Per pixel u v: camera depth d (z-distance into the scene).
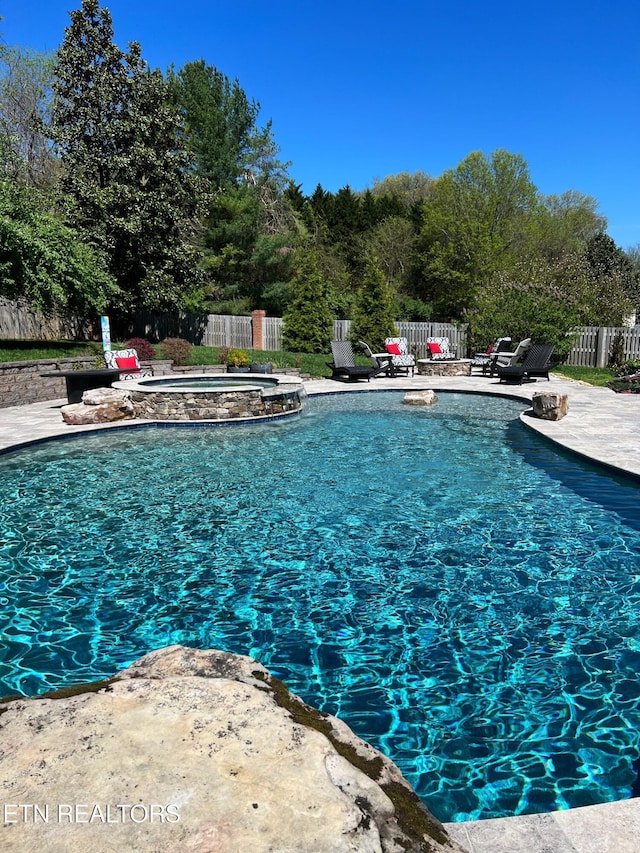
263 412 10.88
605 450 7.62
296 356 19.53
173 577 4.43
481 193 36.62
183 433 9.75
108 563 4.67
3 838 1.36
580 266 21.78
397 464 7.53
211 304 28.84
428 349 19.67
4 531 5.35
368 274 20.75
